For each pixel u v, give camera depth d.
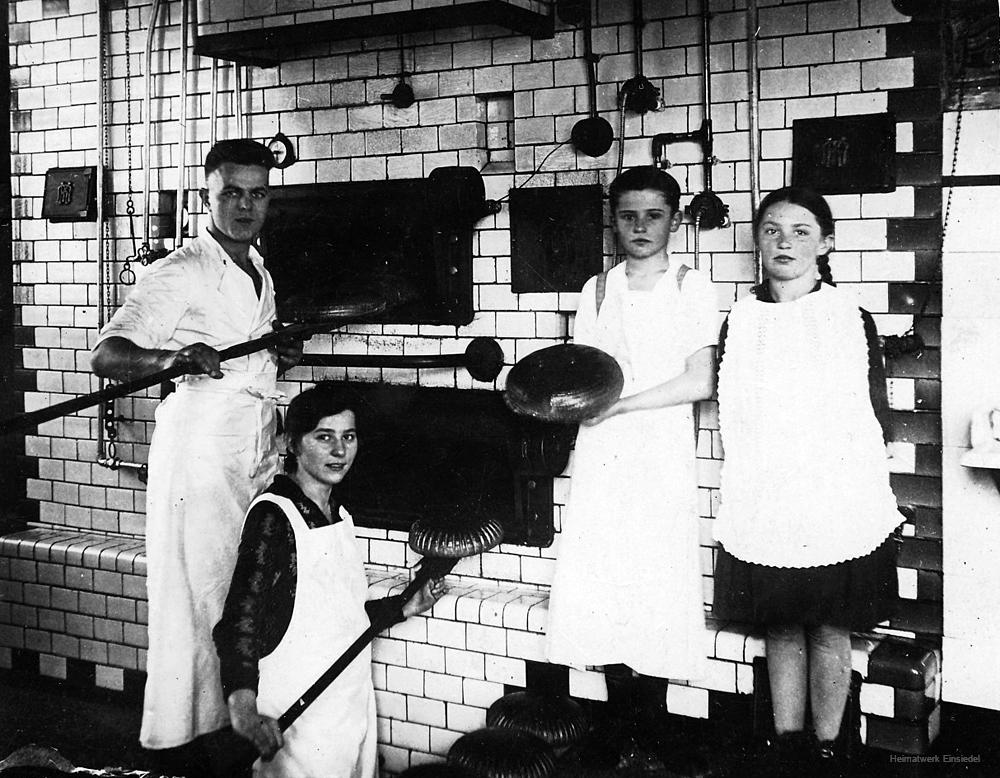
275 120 4.21
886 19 3.22
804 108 3.36
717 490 3.57
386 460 3.96
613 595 3.23
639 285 3.29
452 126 3.88
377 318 3.72
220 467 3.54
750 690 3.29
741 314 3.07
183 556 3.53
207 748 3.63
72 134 4.66
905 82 3.21
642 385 3.24
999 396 3.18
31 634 4.61
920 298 3.25
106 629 4.43
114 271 4.61
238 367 3.59
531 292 3.77
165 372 3.07
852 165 3.28
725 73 3.45
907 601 3.34
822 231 2.98
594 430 3.26
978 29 3.11
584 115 3.67
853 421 2.95
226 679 2.89
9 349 4.87
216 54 3.98
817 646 3.09
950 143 3.18
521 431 3.67
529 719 3.34
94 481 4.73
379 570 4.06
